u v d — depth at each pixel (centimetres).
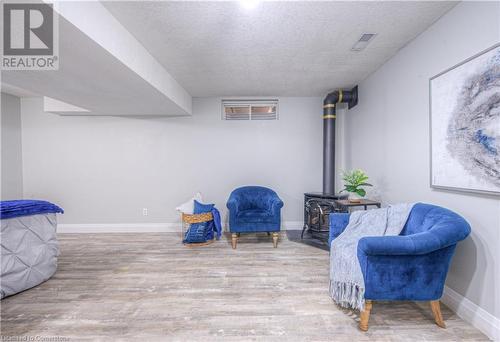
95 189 402
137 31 202
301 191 409
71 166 399
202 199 390
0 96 366
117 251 310
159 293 208
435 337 154
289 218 411
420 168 220
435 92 197
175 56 250
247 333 159
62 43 161
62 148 397
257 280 231
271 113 408
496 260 151
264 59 263
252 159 410
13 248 206
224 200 411
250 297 202
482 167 157
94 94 273
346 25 200
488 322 155
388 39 225
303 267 260
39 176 397
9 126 377
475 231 164
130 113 380
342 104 403
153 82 250
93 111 364
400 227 192
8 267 202
